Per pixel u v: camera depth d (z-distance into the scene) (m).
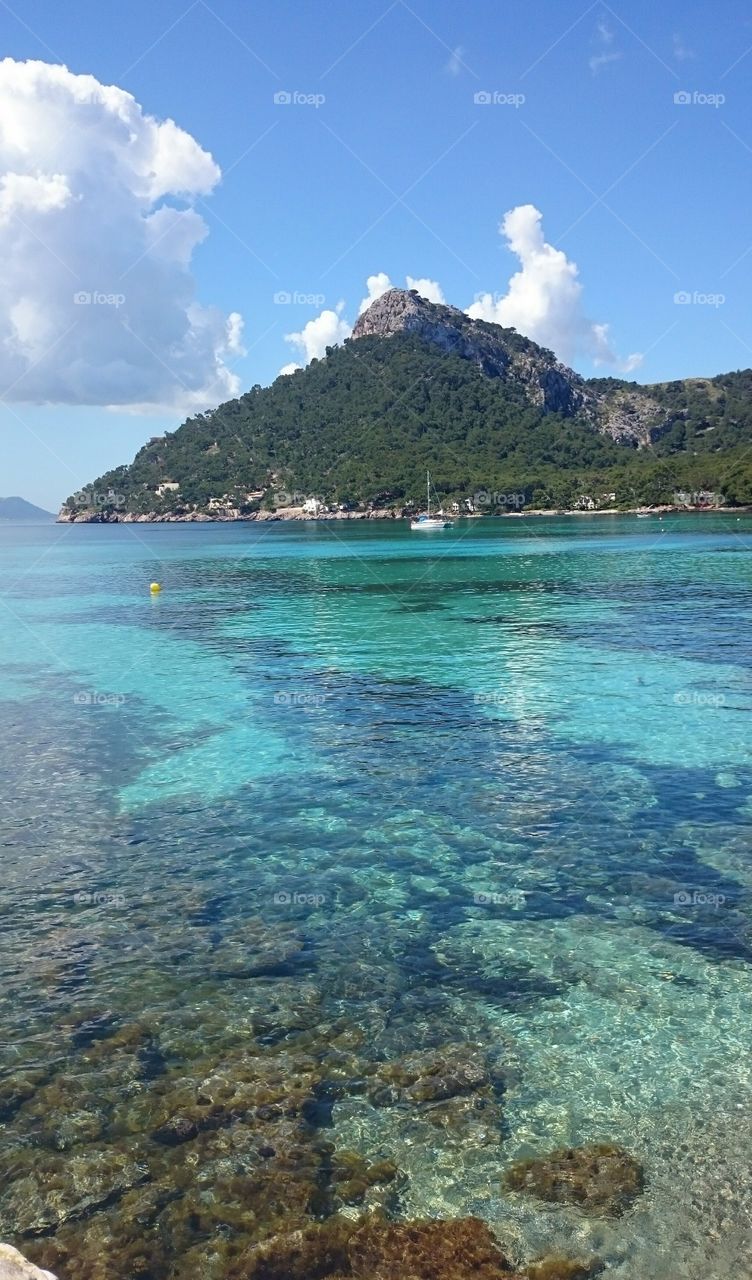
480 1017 8.10
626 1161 6.30
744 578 46.94
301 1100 6.96
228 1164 6.29
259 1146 6.46
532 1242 5.64
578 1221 5.79
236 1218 5.84
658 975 8.80
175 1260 5.53
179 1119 6.73
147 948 9.42
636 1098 6.99
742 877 10.92
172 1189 6.08
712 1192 6.00
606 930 9.70
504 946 9.41
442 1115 6.79
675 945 9.36
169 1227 5.77
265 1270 5.46
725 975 8.80
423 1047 7.64
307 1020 8.05
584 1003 8.31
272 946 9.45
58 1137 6.54
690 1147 6.44
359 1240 5.67
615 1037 7.79
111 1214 5.87
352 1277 5.41
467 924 9.90
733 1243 5.58
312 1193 6.04
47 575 61.22
